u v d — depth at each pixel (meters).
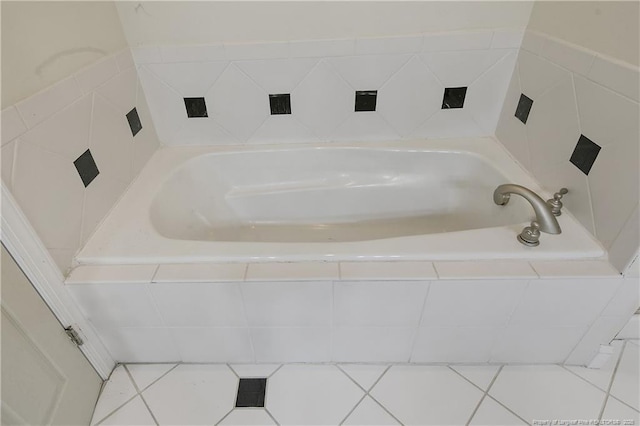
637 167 0.81
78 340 0.98
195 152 1.43
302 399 1.07
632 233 0.83
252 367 1.16
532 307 0.96
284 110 1.38
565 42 1.03
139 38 1.23
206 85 1.32
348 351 1.12
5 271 0.76
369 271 0.91
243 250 0.95
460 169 1.40
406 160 1.43
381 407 1.05
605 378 1.11
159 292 0.93
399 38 1.23
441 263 0.92
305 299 0.95
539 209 0.95
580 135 0.98
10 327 0.76
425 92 1.35
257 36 1.23
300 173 1.49
